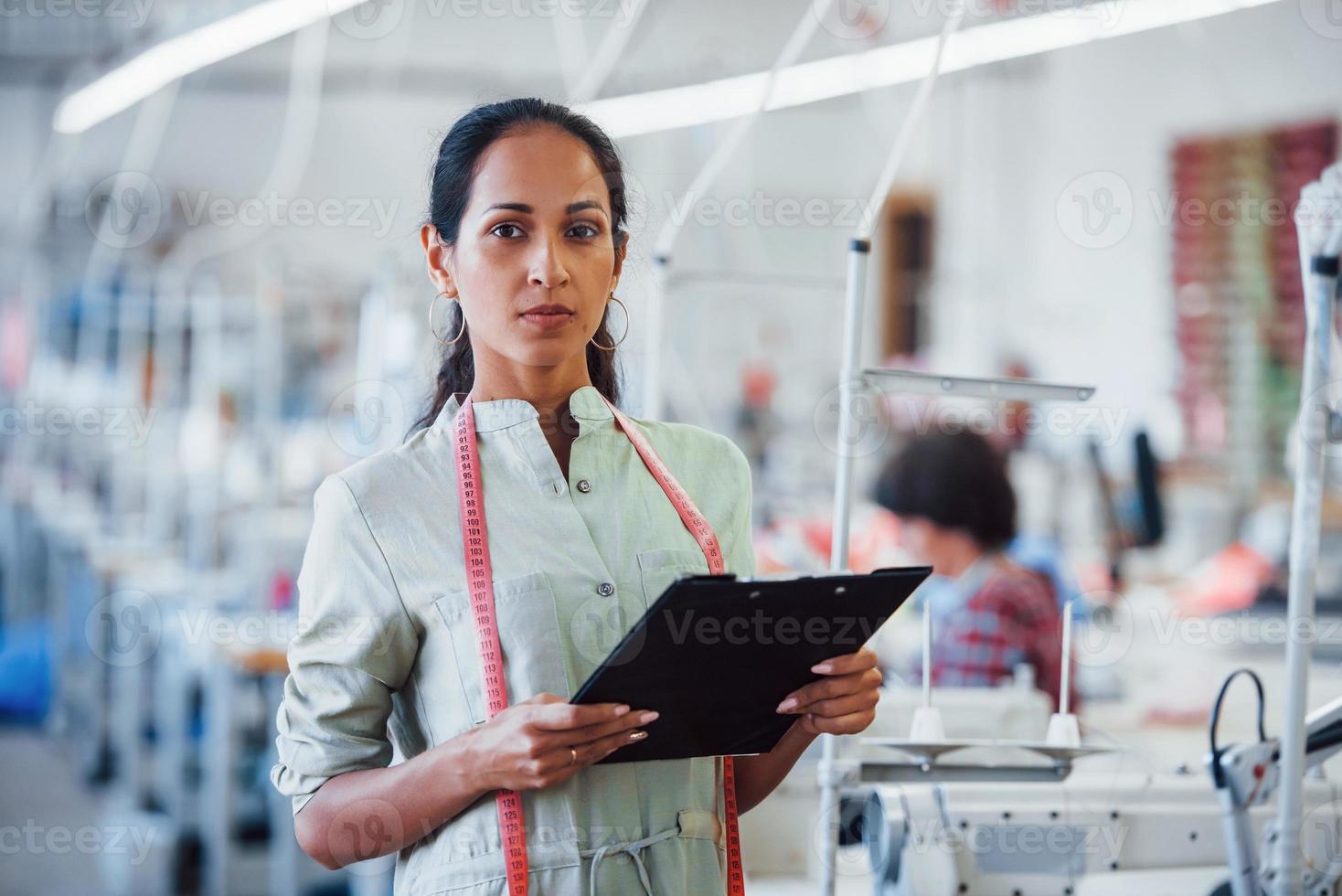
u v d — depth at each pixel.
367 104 8.02
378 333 4.39
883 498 2.86
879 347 7.25
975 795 1.80
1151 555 5.12
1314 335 1.56
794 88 4.33
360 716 1.38
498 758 1.24
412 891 1.37
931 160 7.20
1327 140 5.53
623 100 4.39
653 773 1.38
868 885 2.24
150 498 6.36
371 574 1.36
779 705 1.35
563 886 1.31
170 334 7.04
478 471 1.40
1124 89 6.29
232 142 8.20
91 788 5.13
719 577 1.12
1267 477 5.57
